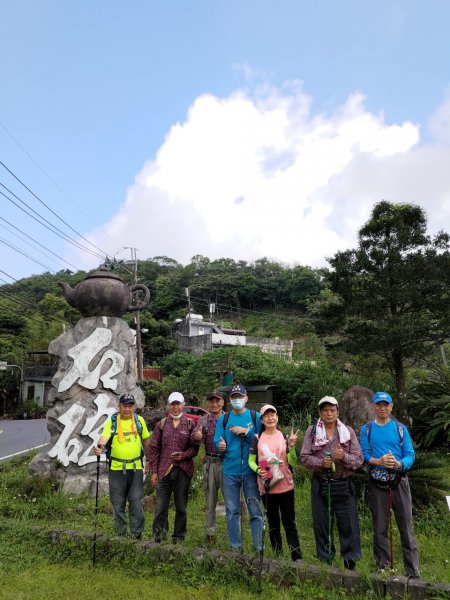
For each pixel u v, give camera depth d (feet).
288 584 11.73
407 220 48.62
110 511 19.56
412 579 10.88
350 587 11.21
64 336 26.55
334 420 13.14
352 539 12.53
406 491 12.57
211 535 15.14
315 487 13.08
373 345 43.60
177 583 12.30
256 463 13.93
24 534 15.58
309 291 174.29
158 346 117.70
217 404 16.06
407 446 12.67
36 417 93.76
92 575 12.88
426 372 49.32
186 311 157.89
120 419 15.96
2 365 82.53
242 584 12.00
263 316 168.45
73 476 23.86
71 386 25.45
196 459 28.37
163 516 15.19
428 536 16.51
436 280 44.32
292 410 43.27
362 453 12.93
